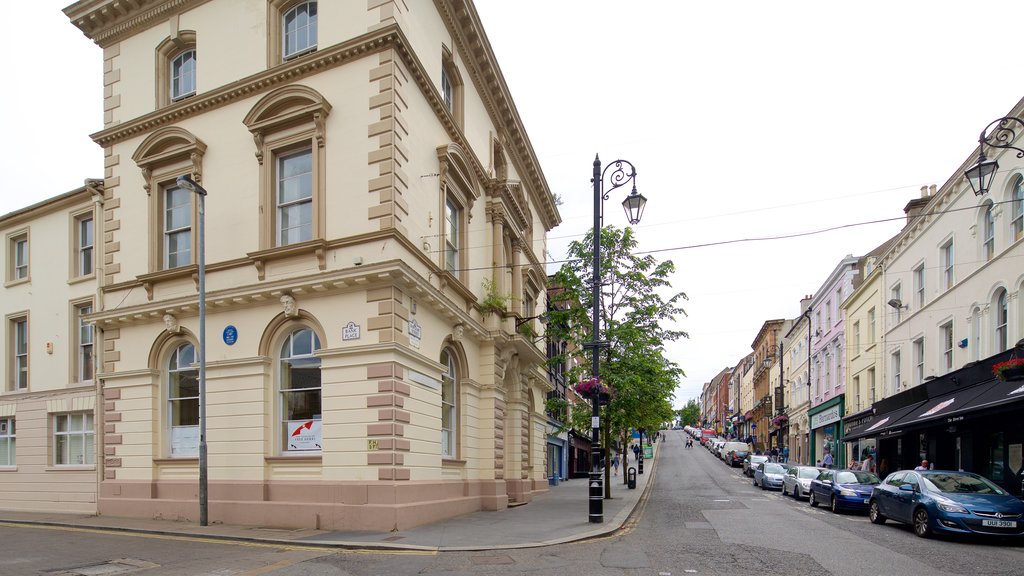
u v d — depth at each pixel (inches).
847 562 385.7
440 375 621.0
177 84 684.7
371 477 512.4
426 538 470.3
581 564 380.2
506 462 829.8
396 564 381.1
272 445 564.4
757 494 981.8
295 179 597.0
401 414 525.0
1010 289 693.9
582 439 1712.6
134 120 674.2
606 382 776.3
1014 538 483.5
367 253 540.4
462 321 674.2
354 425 524.4
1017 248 679.7
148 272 649.0
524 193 1043.3
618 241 829.2
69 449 769.6
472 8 737.0
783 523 585.6
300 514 527.2
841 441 1341.0
